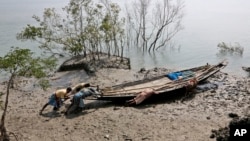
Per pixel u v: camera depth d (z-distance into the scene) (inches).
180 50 1790.1
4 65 613.0
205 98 883.4
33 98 956.0
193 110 795.4
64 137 674.8
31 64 650.8
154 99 880.9
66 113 799.1
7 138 642.8
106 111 810.8
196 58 1585.9
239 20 3088.1
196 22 3009.4
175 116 759.1
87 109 835.4
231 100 859.4
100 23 1455.5
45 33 1494.8
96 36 1398.9
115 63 1325.0
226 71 1259.8
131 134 668.7
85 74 1211.2
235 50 1676.9
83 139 661.3
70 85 1087.0
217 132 638.5
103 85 1065.5
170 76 1018.1
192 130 673.6
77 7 1491.1
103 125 721.0
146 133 669.3
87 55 1456.7
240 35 2218.3
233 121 602.2
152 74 1192.2
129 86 959.6
